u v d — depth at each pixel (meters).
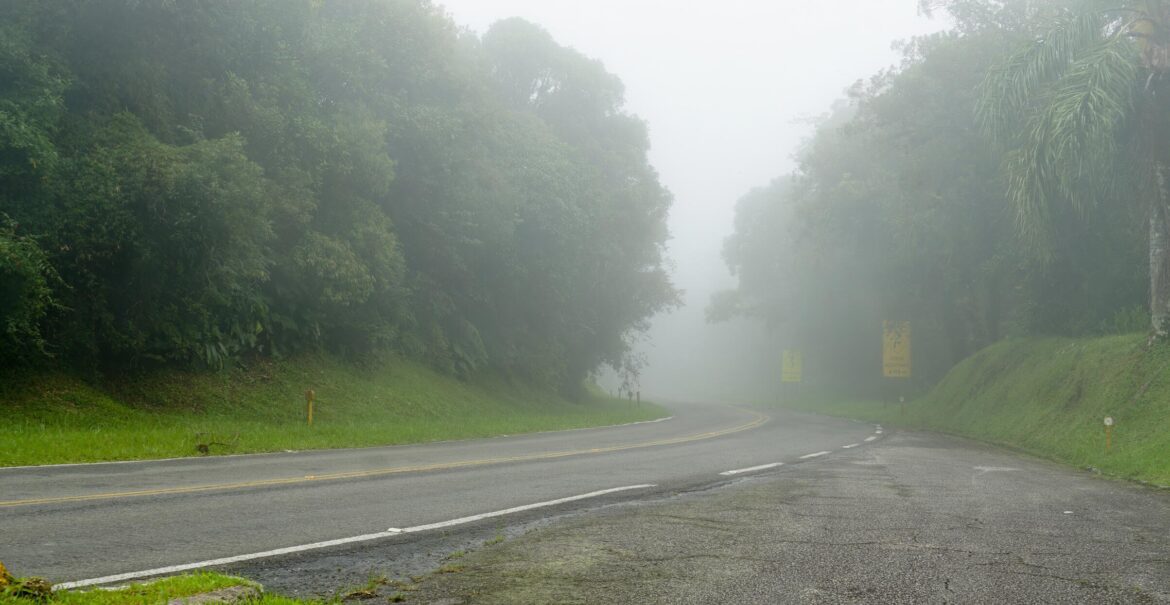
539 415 32.31
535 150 37.62
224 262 19.72
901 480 11.36
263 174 21.28
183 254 18.02
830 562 5.89
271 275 23.39
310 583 5.23
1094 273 26.23
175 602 4.30
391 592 5.02
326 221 25.00
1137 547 6.68
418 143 29.45
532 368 40.59
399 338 30.61
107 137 17.91
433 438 18.97
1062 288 27.56
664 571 5.61
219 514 7.52
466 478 10.89
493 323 38.44
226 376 21.33
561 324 42.28
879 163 42.22
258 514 7.59
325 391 23.64
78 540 6.18
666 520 7.73
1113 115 18.52
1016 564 5.91
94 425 15.93
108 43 18.66
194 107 21.14
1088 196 21.84
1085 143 18.55
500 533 7.06
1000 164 27.47
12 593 4.07
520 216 35.38
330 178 24.58
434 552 6.25
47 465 11.08
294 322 24.17
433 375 31.56
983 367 31.47
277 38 22.41
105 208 16.56
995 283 34.25
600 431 23.58
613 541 6.68
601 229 41.53
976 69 30.69
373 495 9.08
